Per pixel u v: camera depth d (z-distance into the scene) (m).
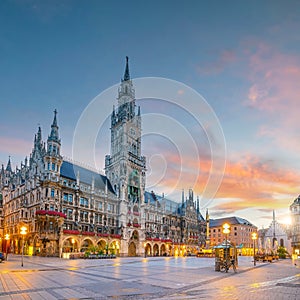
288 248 165.00
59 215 85.50
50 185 88.00
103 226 104.75
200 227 168.88
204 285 24.92
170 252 136.38
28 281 26.62
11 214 106.25
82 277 30.38
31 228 89.94
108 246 100.19
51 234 83.38
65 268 41.69
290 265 55.16
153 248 128.25
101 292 21.19
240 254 177.62
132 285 24.77
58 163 91.88
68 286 23.92
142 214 120.38
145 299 18.70
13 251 99.00
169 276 32.06
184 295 20.11
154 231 132.00
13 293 20.47
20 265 45.69
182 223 153.62
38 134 99.25
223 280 28.53
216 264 39.25
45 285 24.33
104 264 52.34
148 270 40.00
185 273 35.72
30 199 94.19
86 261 61.53
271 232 175.75
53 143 91.44
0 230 110.94
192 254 135.75
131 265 50.69
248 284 25.66
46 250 82.12
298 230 157.75
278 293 20.88
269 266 51.34
